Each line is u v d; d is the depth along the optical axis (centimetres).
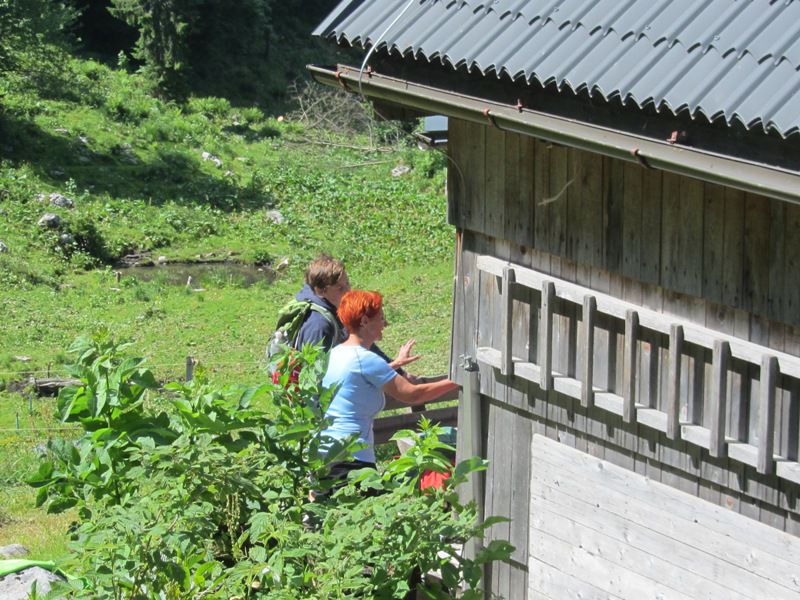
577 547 625
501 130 595
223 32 5581
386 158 4531
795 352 493
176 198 3991
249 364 2438
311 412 453
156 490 416
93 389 456
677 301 550
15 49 4347
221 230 3816
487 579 697
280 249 3688
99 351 470
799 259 485
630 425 586
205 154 4394
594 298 582
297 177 4303
